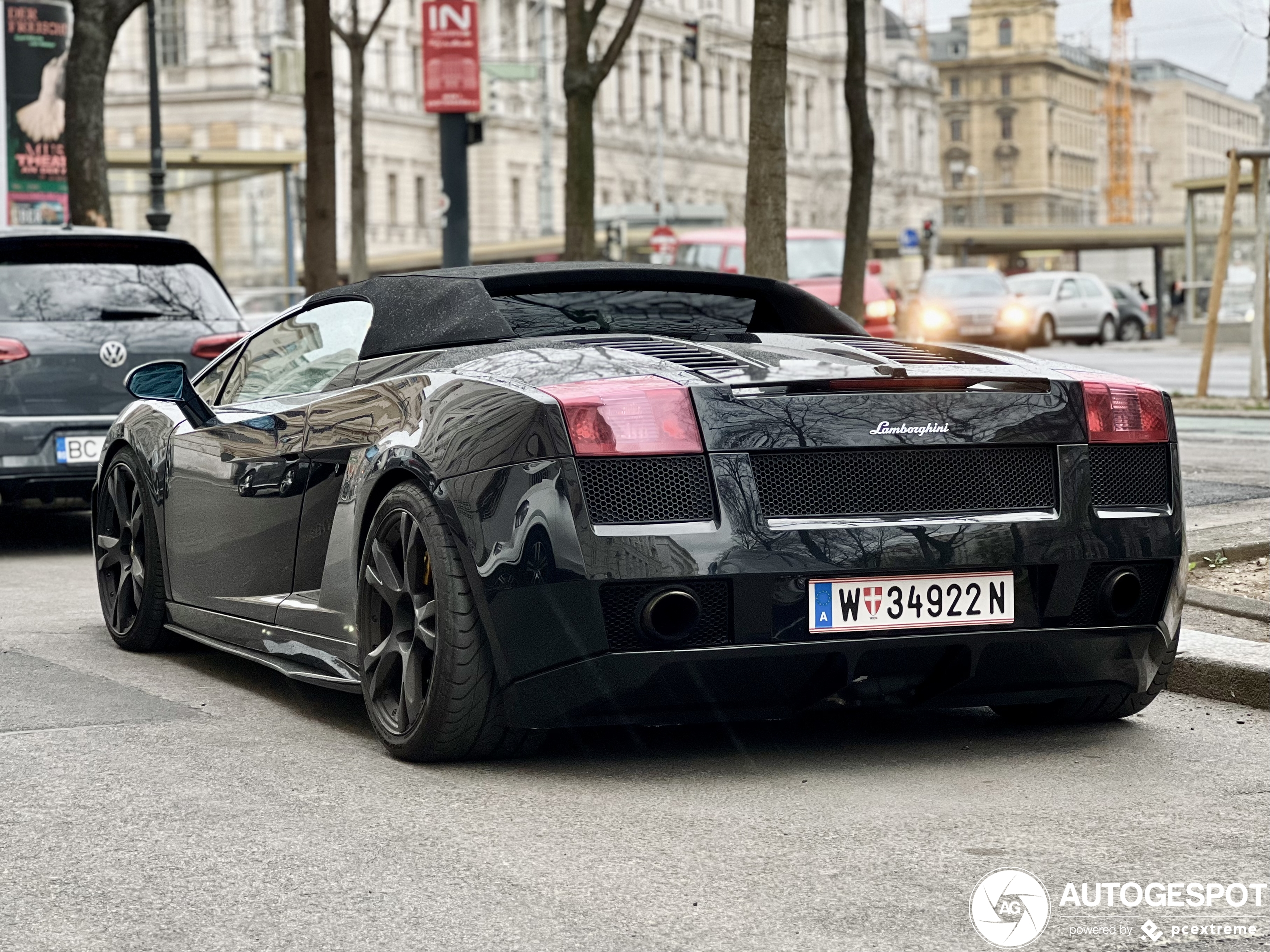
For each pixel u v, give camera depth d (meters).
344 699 4.92
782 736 4.36
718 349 4.07
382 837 3.45
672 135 94.81
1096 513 3.95
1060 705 4.44
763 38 11.50
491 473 3.79
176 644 5.75
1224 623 5.43
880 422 3.78
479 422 3.87
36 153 22.00
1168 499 4.08
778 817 3.58
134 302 8.51
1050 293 38.19
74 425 8.20
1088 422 3.96
